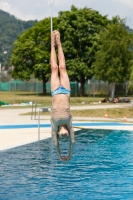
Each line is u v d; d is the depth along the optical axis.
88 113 46.22
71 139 12.29
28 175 16.42
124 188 14.70
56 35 13.02
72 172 17.06
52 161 19.25
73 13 86.69
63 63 12.74
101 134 29.52
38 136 25.67
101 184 15.23
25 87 107.25
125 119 40.72
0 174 16.58
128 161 19.55
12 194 13.85
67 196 13.67
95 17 88.25
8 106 53.78
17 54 91.75
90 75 83.94
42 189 14.47
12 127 32.44
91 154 21.28
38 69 87.38
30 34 95.19
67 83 12.40
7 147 22.80
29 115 43.44
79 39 86.12
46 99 72.38
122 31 68.75
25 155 20.59
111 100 65.31
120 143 25.30
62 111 11.96
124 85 85.75
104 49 67.75
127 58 66.50
